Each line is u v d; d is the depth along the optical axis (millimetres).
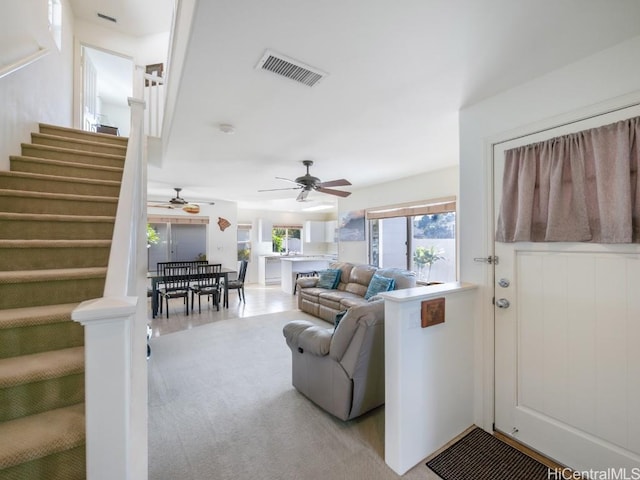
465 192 2258
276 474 1700
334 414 2166
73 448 1179
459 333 2061
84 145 3154
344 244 6312
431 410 1886
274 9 1282
